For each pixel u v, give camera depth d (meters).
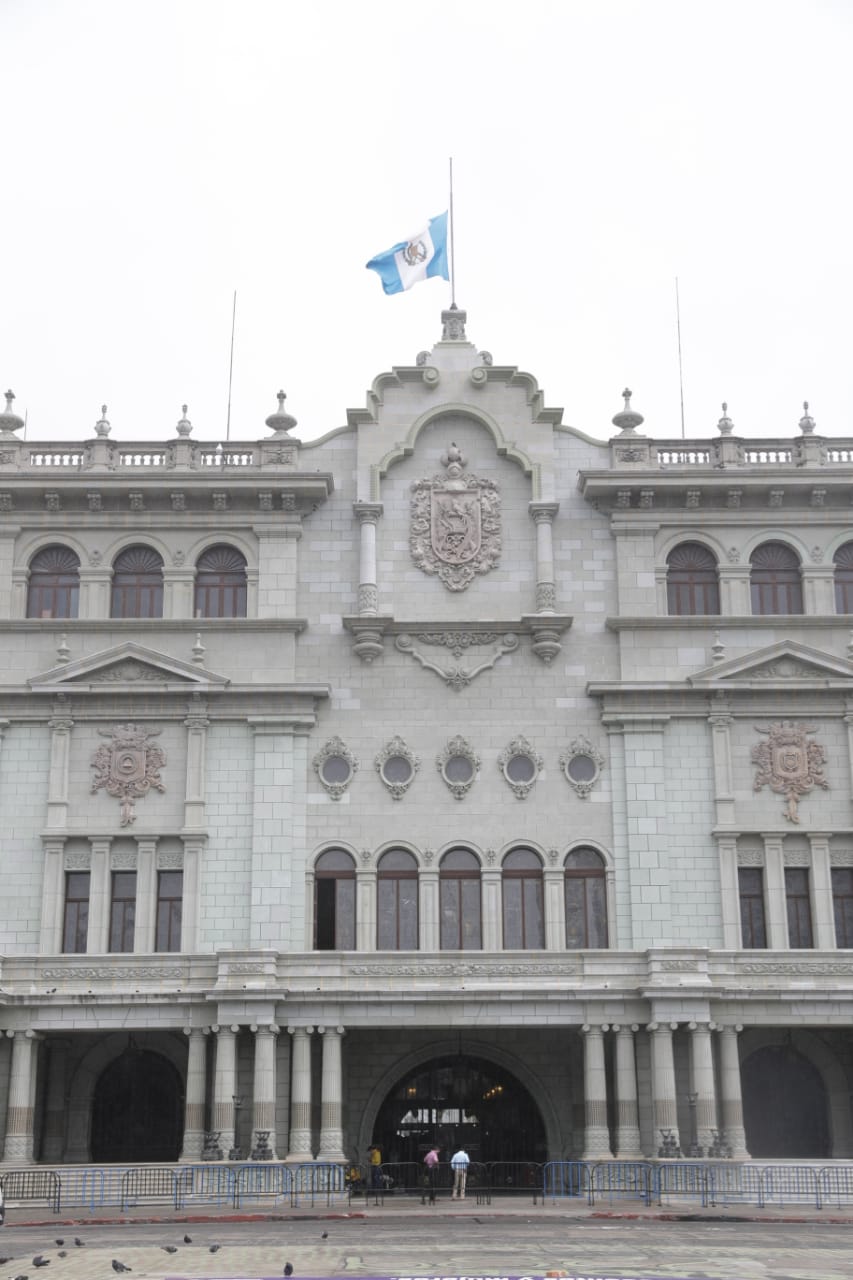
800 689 54.00
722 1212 42.38
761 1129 52.53
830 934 52.25
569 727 54.56
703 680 53.94
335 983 50.41
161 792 53.41
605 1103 49.50
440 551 56.38
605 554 56.47
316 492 56.03
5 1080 50.25
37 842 53.00
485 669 55.12
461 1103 53.97
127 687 53.66
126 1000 49.97
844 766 53.84
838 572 56.47
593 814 53.69
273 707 54.09
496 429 57.41
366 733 54.44
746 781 53.69
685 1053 50.53
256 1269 27.61
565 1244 33.03
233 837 53.03
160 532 56.38
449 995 49.78
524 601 56.00
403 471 57.31
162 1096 53.16
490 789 54.00
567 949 52.25
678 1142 48.72
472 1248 31.91
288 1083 50.09
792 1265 28.75
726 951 51.00
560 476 57.34
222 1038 49.38
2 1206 35.09
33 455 57.50
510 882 53.38
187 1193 46.06
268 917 51.94
